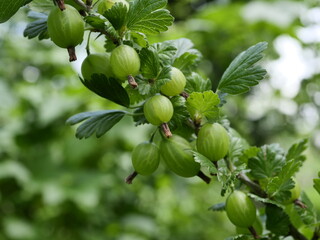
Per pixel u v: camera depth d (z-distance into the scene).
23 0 0.47
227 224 1.74
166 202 1.44
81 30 0.47
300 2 1.54
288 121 1.81
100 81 0.49
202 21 1.53
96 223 1.29
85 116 0.51
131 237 1.31
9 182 1.22
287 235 0.50
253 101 1.80
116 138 1.22
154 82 0.47
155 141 0.53
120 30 0.48
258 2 1.50
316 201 1.44
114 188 1.28
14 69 1.41
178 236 1.52
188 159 0.48
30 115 1.26
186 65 0.51
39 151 1.28
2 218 1.21
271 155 0.50
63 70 1.37
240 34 1.55
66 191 1.19
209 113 0.48
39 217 1.26
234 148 0.51
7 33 1.39
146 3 0.47
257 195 0.50
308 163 2.08
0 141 1.22
